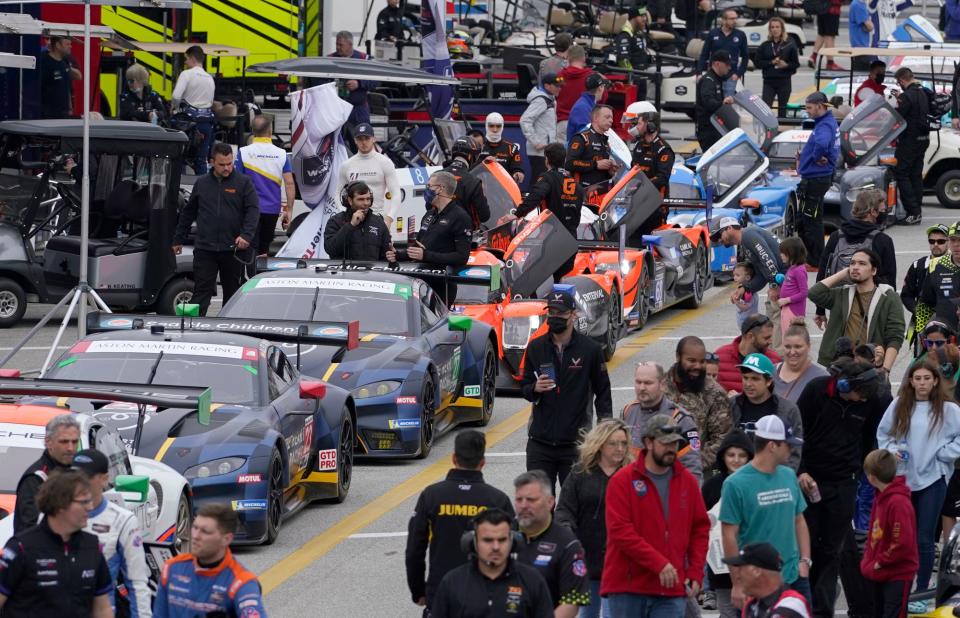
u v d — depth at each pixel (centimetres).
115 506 2700
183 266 6594
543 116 8312
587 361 3616
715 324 6931
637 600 2856
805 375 3612
